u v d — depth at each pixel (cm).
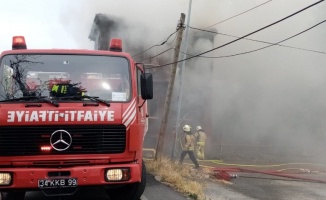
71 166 393
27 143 389
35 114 392
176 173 750
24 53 439
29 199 542
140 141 438
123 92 428
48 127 393
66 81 428
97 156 398
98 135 400
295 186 866
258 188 808
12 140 388
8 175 382
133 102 423
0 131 388
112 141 403
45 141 391
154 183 671
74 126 396
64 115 395
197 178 836
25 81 423
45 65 436
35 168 386
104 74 438
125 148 407
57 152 391
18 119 389
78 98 413
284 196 738
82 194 578
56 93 416
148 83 452
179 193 597
